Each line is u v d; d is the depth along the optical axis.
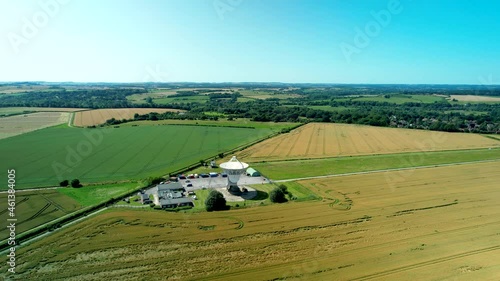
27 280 43.06
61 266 46.31
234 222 62.09
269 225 60.97
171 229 58.56
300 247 52.72
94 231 57.19
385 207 70.50
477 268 46.88
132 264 47.03
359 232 58.38
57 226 58.56
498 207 70.94
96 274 44.53
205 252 50.75
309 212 67.50
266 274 45.03
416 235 57.34
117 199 72.38
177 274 44.78
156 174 93.25
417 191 81.56
